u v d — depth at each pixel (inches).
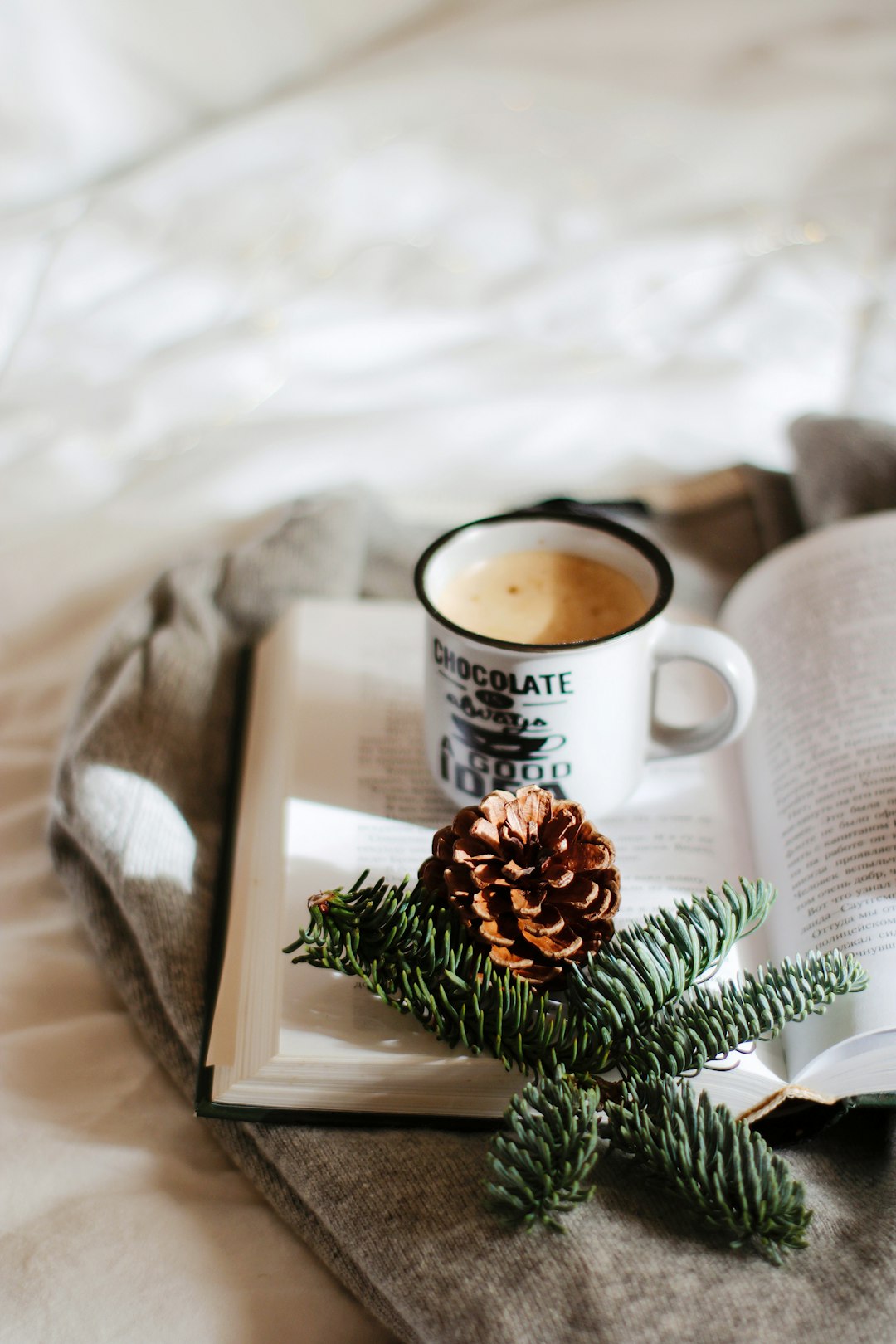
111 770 24.3
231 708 26.7
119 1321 20.2
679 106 42.6
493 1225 19.5
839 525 26.9
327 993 21.1
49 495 33.0
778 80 42.9
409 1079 20.7
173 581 27.8
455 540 23.4
